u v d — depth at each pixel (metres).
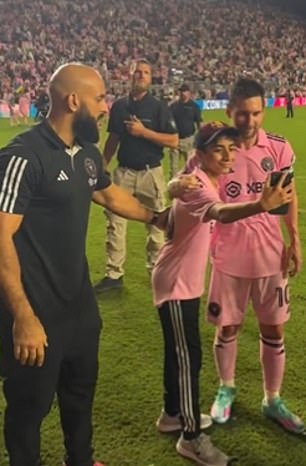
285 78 35.66
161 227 2.69
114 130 4.82
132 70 4.75
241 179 2.76
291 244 2.92
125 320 4.41
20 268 2.08
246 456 2.83
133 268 5.63
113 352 3.89
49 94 2.10
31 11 38.34
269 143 2.78
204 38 41.03
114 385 3.47
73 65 2.11
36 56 33.44
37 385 2.19
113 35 38.72
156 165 4.86
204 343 4.02
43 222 2.09
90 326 2.31
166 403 2.94
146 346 3.99
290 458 2.82
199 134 2.53
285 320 2.96
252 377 3.57
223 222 2.29
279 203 2.12
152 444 2.92
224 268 2.90
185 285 2.61
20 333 1.97
